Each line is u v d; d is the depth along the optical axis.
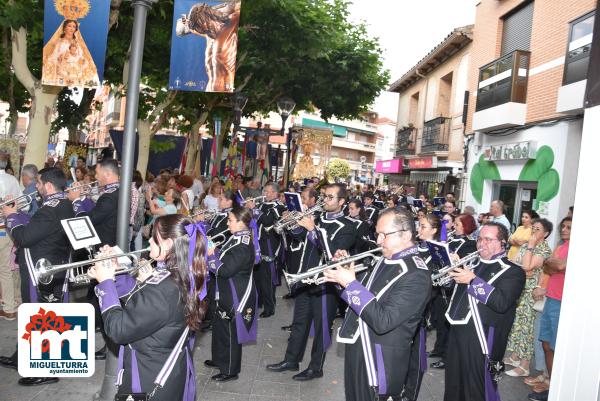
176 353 2.58
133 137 3.93
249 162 16.83
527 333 5.34
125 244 3.96
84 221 3.66
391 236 3.01
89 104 17.48
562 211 9.70
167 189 8.26
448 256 3.73
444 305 5.75
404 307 2.81
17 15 6.96
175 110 13.64
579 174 2.60
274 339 6.00
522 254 5.63
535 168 10.67
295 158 17.69
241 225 4.60
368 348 2.94
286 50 11.73
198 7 6.59
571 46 9.20
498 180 12.55
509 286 3.57
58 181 4.43
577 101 8.74
